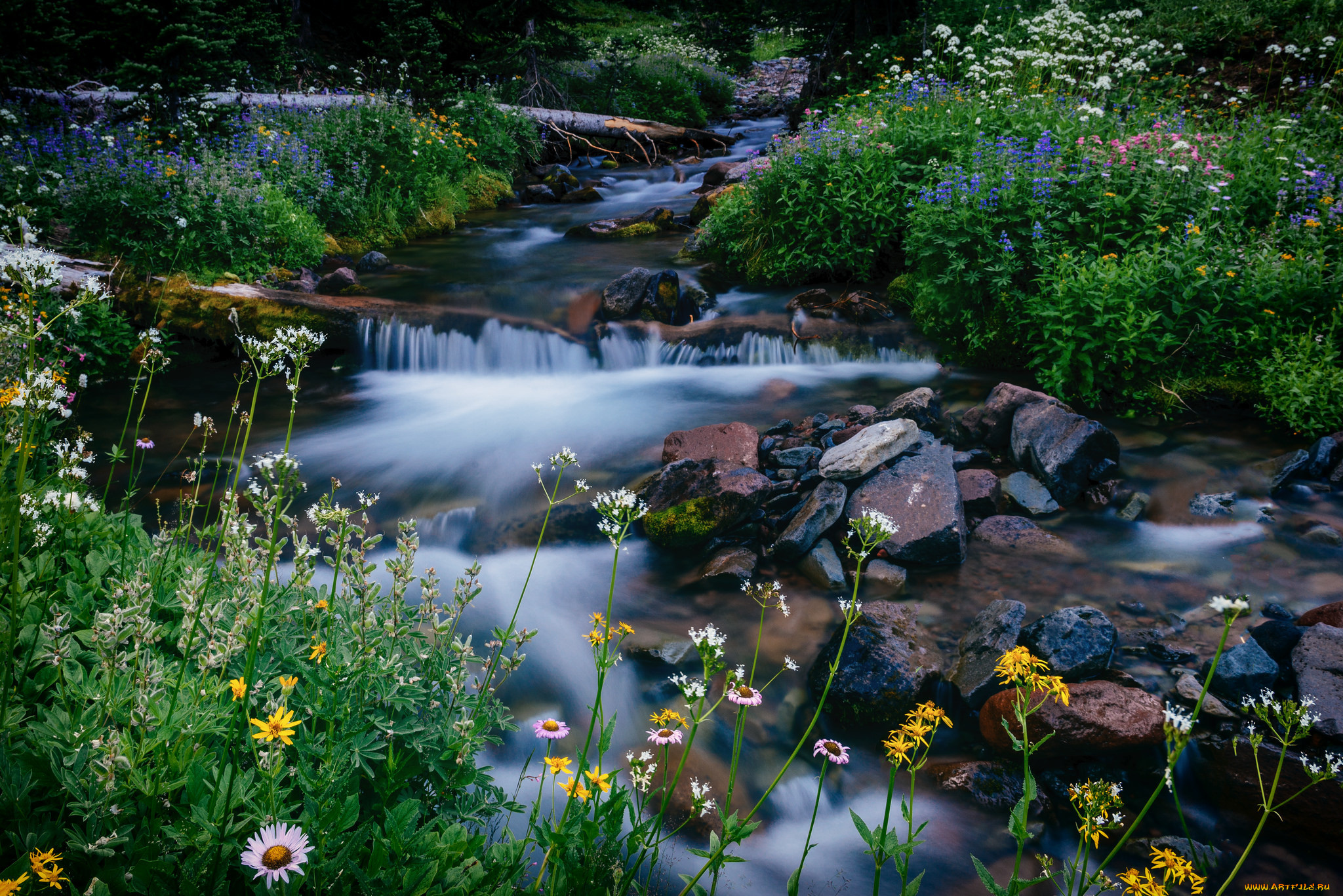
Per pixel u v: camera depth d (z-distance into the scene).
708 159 19.34
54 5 11.89
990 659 3.96
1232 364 6.72
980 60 13.24
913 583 4.85
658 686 4.08
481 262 11.48
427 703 2.37
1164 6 14.98
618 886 1.98
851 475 5.49
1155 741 3.50
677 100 22.70
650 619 4.62
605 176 18.44
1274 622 4.11
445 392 8.17
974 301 7.52
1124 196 7.64
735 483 5.41
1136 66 10.83
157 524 5.18
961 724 3.86
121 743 1.72
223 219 9.80
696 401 7.54
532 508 5.81
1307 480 5.59
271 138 12.42
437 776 2.24
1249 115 11.16
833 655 4.07
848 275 9.48
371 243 12.47
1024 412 6.07
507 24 19.55
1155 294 6.68
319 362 8.99
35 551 2.75
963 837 3.25
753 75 29.58
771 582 4.92
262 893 1.65
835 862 3.14
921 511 5.08
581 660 4.24
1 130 11.02
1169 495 5.57
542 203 16.34
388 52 17.58
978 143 8.55
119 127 11.47
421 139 14.75
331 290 9.85
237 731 2.05
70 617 2.26
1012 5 15.23
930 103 10.73
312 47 19.97
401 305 9.16
